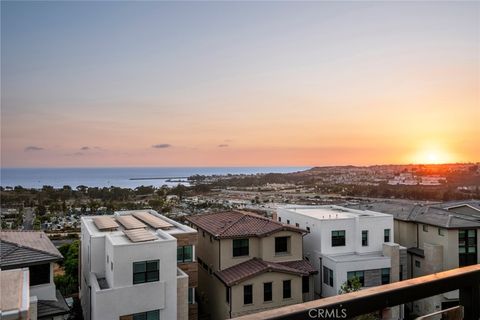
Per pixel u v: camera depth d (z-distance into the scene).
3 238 20.03
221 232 25.38
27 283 14.59
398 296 2.40
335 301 2.15
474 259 28.64
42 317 16.92
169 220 27.64
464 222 28.80
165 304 19.77
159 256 19.78
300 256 26.70
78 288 30.75
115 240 20.67
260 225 26.89
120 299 18.78
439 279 2.59
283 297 24.00
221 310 24.36
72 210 82.12
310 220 29.67
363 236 28.83
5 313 11.78
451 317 2.74
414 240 32.16
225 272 24.66
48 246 20.36
